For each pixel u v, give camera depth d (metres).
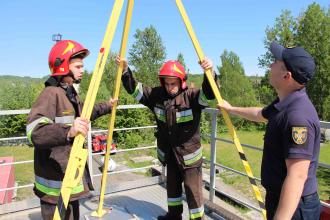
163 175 4.69
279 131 1.85
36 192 2.45
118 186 4.40
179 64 3.28
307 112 1.77
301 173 1.70
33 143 2.13
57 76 2.36
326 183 12.30
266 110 2.10
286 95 1.93
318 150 1.88
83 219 3.61
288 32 34.22
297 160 1.71
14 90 21.02
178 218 3.60
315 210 1.91
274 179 1.93
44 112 2.19
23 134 19.55
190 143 3.30
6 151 17.59
